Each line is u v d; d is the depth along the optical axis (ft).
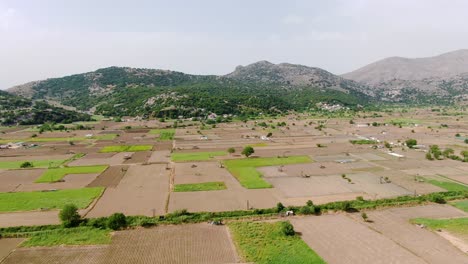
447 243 235.20
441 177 402.93
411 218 279.90
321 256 216.95
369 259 213.05
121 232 254.88
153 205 309.63
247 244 233.14
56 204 311.47
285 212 289.12
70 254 220.84
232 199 326.03
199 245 233.35
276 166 462.19
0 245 235.81
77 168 454.40
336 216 284.82
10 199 325.62
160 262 210.18
